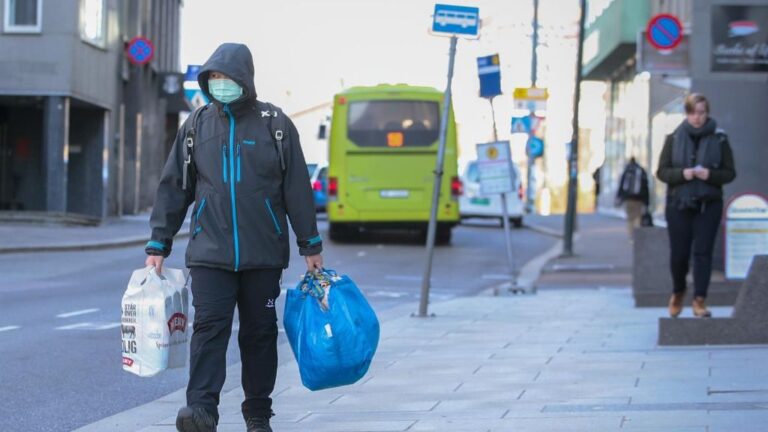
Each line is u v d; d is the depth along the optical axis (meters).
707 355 14.23
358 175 41.50
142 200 65.00
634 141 62.88
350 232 44.03
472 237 48.59
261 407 8.77
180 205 8.70
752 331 15.05
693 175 15.73
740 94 25.78
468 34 20.23
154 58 67.50
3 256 33.75
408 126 41.53
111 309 21.00
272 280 8.56
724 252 19.56
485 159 25.25
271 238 8.48
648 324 18.52
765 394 11.18
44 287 25.25
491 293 26.34
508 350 15.57
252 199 8.40
